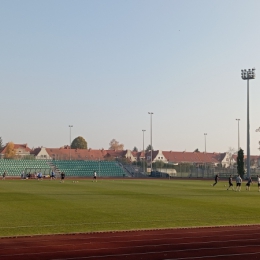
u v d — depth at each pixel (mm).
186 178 90438
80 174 98125
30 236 17250
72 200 32875
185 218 23219
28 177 80312
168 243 16312
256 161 161750
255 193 44250
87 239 16812
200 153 171250
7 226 19703
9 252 14406
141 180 76812
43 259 13523
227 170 94938
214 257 14234
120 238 17125
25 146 158125
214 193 43000
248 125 74688
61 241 16328
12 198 34031
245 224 21219
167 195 39000
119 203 30875
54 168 97375
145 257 14062
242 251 15133
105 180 74750
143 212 25594
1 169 93125
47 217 22906
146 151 171500
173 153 163750
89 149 157750
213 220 22594
